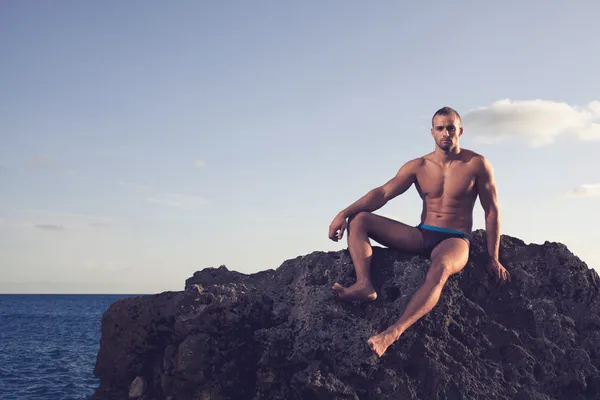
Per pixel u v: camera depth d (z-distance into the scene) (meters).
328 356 5.98
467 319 6.56
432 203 6.85
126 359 6.74
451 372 6.17
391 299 6.50
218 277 7.80
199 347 5.94
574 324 6.95
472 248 7.02
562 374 6.60
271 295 6.87
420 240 6.72
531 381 6.41
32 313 86.25
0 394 17.88
